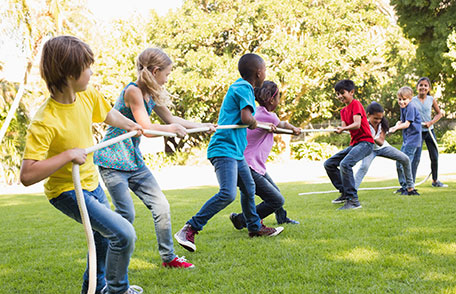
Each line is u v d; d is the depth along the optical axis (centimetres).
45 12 951
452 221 369
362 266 258
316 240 327
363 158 480
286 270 257
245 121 318
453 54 1524
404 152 579
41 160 185
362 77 1545
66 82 191
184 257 291
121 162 260
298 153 1634
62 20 972
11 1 938
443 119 2141
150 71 275
